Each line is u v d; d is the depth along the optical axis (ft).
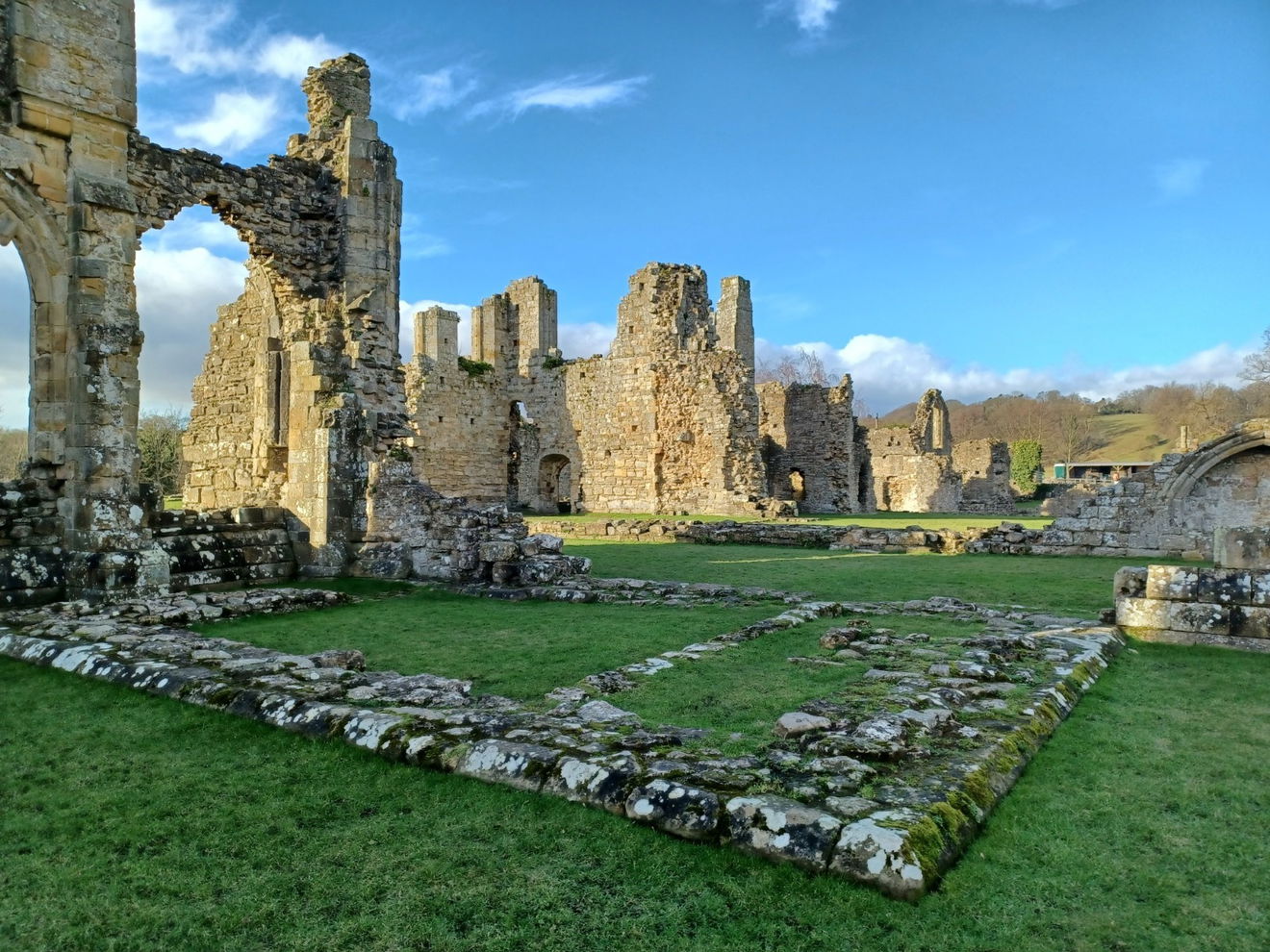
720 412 98.53
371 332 48.57
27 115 32.55
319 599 33.68
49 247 33.55
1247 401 206.90
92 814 12.98
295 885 10.84
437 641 26.25
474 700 18.58
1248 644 24.00
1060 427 286.46
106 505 33.30
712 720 16.80
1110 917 9.96
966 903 10.14
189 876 11.12
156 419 136.56
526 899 10.37
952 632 26.37
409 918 10.03
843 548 61.98
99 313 33.86
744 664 22.06
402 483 44.24
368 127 49.65
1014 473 204.74
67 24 33.81
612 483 106.63
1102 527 56.75
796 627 27.43
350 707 16.61
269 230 47.96
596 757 13.53
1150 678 21.02
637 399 104.27
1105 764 14.73
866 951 9.27
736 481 98.22
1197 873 11.02
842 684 19.72
